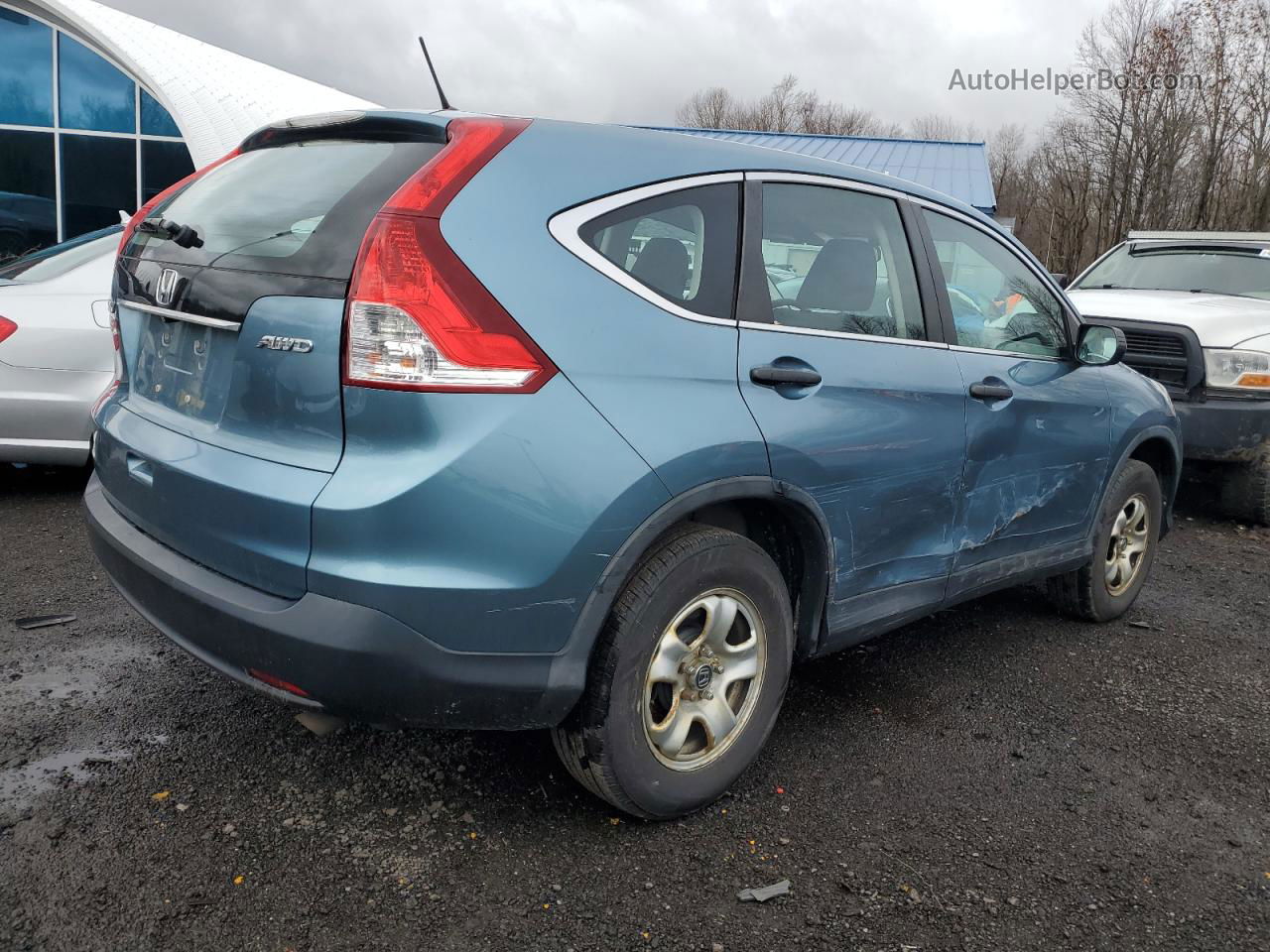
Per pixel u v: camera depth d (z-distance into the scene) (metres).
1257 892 2.46
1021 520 3.57
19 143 18.67
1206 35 34.28
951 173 30.53
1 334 4.95
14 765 2.67
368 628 2.02
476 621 2.08
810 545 2.76
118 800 2.53
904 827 2.65
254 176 2.61
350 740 2.91
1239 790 2.97
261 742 2.87
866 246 2.99
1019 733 3.27
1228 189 35.06
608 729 2.32
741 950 2.13
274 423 2.19
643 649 2.34
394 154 2.31
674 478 2.29
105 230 5.73
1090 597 4.22
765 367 2.55
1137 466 4.27
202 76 19.28
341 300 2.06
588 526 2.16
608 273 2.30
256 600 2.15
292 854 2.36
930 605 3.27
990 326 3.44
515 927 2.15
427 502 2.01
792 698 3.44
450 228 2.08
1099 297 7.34
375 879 2.29
